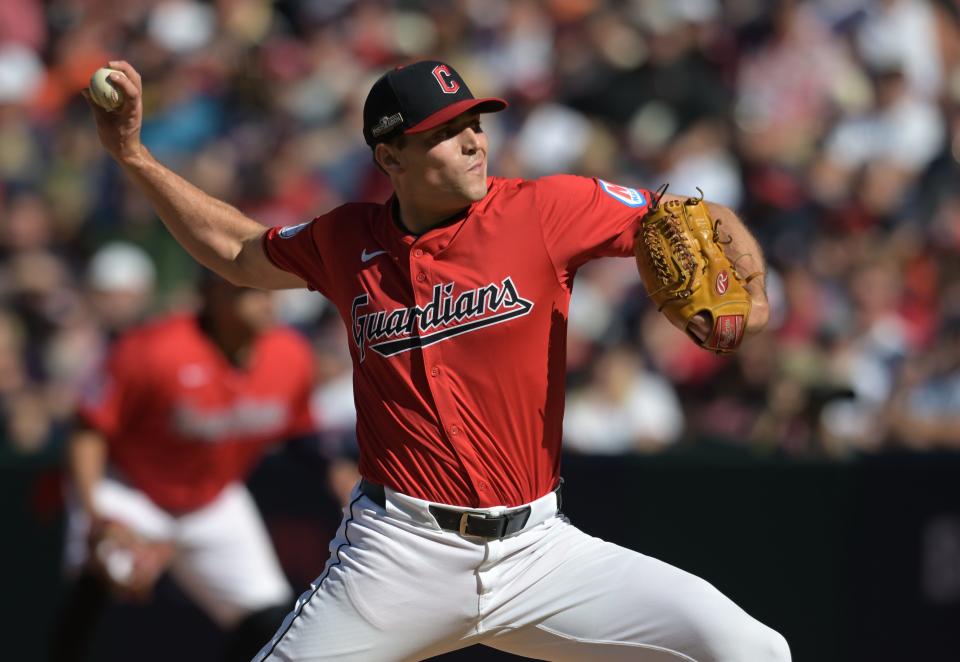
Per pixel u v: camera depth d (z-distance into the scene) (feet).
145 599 67.15
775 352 88.74
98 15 137.90
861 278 105.19
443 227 39.42
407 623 39.91
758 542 71.97
